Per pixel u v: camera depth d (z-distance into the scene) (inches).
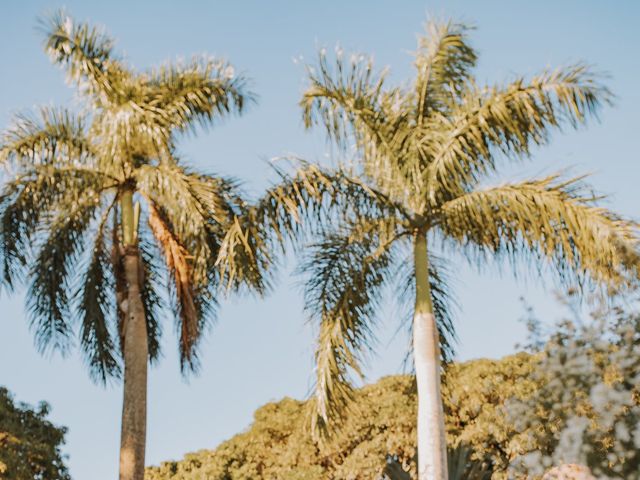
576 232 391.2
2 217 513.0
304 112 445.1
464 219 425.7
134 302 534.3
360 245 452.4
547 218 396.5
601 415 463.2
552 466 486.3
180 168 534.0
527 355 862.5
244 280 470.9
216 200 520.4
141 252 593.9
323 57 444.1
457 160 423.5
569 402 489.4
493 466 692.7
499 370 844.0
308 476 879.1
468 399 821.9
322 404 425.4
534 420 506.3
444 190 441.7
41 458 631.2
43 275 532.1
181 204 503.2
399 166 440.8
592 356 492.7
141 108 510.6
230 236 420.5
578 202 393.1
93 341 562.3
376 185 439.2
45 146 530.3
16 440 609.0
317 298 452.4
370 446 848.3
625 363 476.4
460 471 518.3
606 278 384.2
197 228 499.8
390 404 873.5
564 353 495.8
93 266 566.6
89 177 522.9
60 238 539.2
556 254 408.8
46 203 516.1
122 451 493.0
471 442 737.6
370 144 439.2
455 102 466.9
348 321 438.0
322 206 424.8
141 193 554.6
